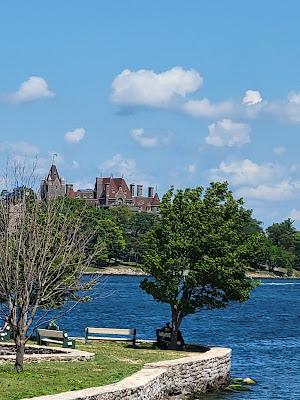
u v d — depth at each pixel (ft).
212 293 165.89
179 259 163.32
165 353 149.69
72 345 150.10
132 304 433.89
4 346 143.84
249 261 169.78
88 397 95.14
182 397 130.31
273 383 150.41
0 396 95.50
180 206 169.07
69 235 142.00
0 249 121.90
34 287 132.16
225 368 145.18
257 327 290.97
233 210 169.68
